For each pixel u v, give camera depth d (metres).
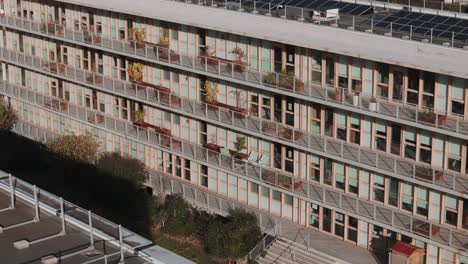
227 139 61.72
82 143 68.38
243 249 55.72
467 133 48.12
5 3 77.38
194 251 58.59
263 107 58.69
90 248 37.03
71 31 70.00
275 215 59.16
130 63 67.12
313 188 56.59
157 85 65.56
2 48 78.31
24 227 39.09
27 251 37.09
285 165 58.41
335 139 55.31
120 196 64.56
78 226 38.78
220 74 59.41
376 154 52.59
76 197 66.31
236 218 57.59
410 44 49.31
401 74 51.22
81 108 71.94
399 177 51.66
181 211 61.72
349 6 57.12
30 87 77.56
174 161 65.44
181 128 64.81
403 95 51.41
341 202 54.84
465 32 50.09
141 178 65.38
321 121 55.56
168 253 36.25
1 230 38.72
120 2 65.25
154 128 66.00
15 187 42.38
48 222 39.50
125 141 69.06
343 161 54.00
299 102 56.19
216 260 56.97
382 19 53.78
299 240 56.19
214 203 61.66
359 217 53.88
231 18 58.09
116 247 36.97
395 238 53.38
